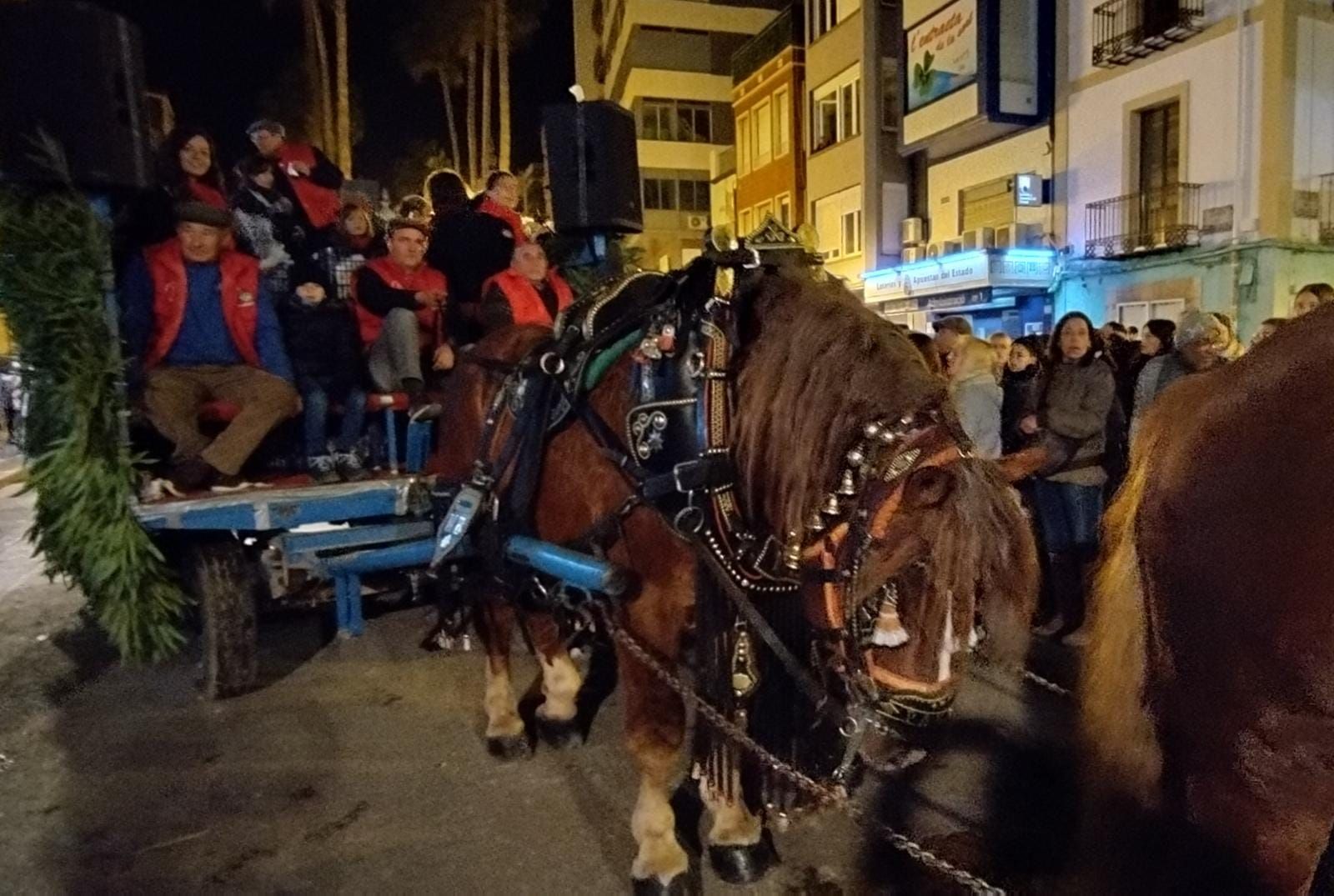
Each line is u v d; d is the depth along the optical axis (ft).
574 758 12.96
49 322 13.60
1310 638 4.94
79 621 20.53
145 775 12.64
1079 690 7.10
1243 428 5.28
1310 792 5.16
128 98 13.73
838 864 10.11
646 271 10.77
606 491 9.68
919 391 7.36
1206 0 41.47
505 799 11.86
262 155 19.93
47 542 15.02
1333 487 4.86
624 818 11.34
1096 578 6.68
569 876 10.14
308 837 11.03
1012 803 11.10
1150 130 45.65
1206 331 15.57
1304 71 39.24
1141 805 5.87
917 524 6.84
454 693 15.33
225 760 13.03
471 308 18.69
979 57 50.88
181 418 14.88
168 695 15.52
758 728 8.85
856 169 64.95
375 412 17.56
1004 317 53.93
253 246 18.86
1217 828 5.49
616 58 115.44
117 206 15.28
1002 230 51.29
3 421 62.28
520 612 12.05
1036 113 51.26
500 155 91.45
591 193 18.57
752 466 8.52
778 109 75.66
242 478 15.97
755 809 9.93
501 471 10.73
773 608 8.70
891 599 6.87
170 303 15.29
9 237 13.50
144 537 13.82
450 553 11.27
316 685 15.78
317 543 14.11
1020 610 6.76
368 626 18.86
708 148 108.06
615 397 9.60
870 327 8.04
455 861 10.47
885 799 11.25
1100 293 47.85
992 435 16.67
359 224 20.26
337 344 17.12
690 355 8.86
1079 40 48.39
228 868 10.43
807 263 9.33
